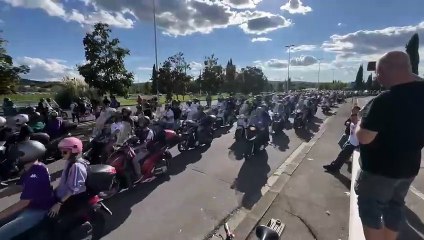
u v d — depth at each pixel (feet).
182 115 47.73
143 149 24.20
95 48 60.75
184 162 31.17
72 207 13.30
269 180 25.59
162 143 26.09
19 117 32.68
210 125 39.68
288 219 17.79
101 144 24.20
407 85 7.02
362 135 7.41
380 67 7.34
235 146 39.29
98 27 60.80
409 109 6.90
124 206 19.97
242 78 184.24
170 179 25.57
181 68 104.32
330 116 80.23
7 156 24.50
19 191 22.59
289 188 22.88
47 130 33.32
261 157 33.71
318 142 41.60
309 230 16.44
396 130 6.99
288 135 48.62
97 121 27.09
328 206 19.65
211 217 18.54
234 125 58.18
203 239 16.06
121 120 25.39
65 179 13.46
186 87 112.47
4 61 57.88
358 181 8.04
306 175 26.11
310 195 21.52
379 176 7.42
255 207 19.54
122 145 22.56
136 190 22.88
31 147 12.69
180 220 18.10
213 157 33.47
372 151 7.42
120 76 64.13
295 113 55.57
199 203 20.62
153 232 16.62
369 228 7.73
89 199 13.89
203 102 120.98
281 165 30.50
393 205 7.89
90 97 101.71
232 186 24.04
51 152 29.30
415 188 20.76
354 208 13.56
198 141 38.34
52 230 12.91
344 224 17.12
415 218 16.31
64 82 104.53
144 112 46.09
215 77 143.23
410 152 7.16
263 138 34.88
